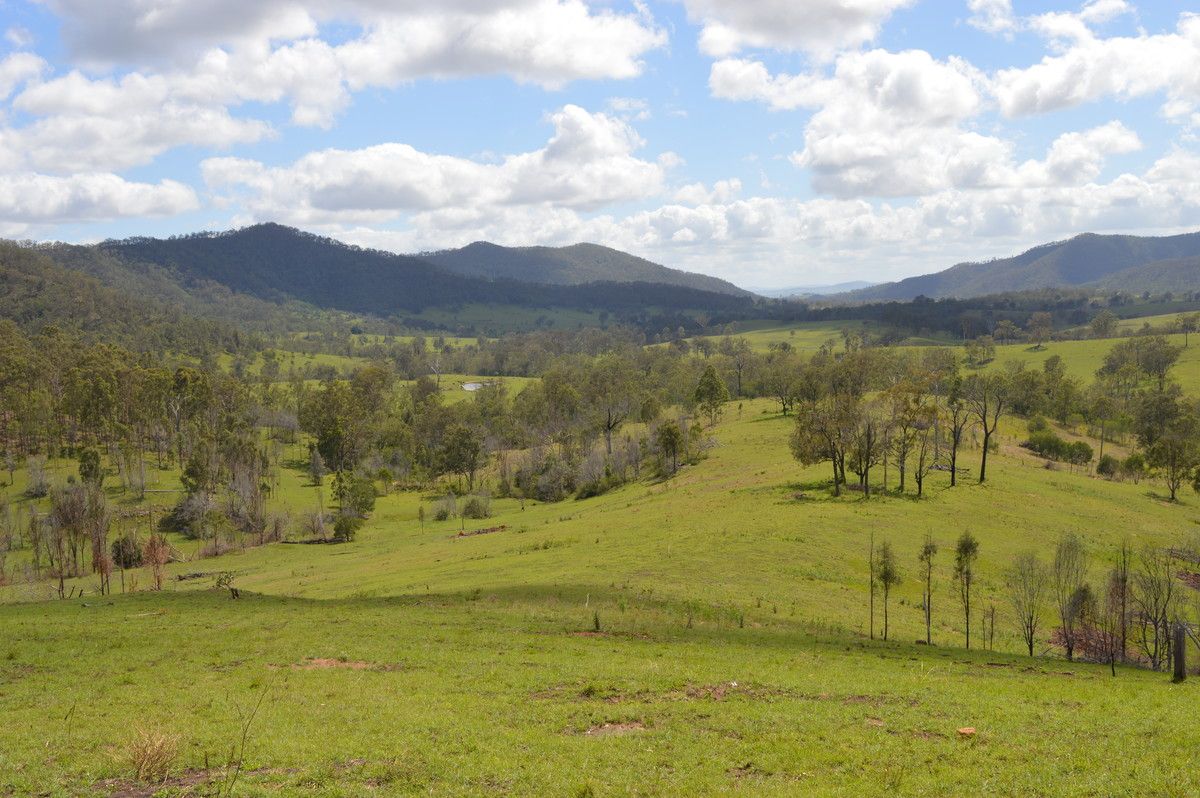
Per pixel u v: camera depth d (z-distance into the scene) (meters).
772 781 17.81
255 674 28.25
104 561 74.62
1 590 80.88
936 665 33.81
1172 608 46.06
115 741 20.25
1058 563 48.97
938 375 117.94
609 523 80.56
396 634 35.81
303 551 101.88
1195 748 19.36
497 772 18.03
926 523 70.75
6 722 22.45
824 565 57.25
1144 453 126.00
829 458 91.25
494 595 47.81
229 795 16.64
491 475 155.50
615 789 17.19
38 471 129.50
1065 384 166.88
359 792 16.89
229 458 139.88
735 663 30.84
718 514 75.50
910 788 17.16
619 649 33.19
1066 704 24.97
